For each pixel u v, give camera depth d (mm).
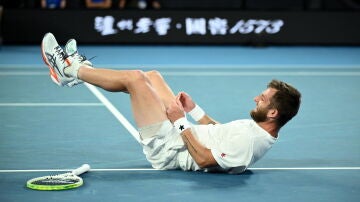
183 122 7164
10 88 13602
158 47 21969
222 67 17516
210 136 7270
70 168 7570
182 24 22453
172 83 14594
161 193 6555
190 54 20297
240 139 7090
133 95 7254
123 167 7598
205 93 13336
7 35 21797
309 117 10875
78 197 6375
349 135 9570
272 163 7875
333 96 13203
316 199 6449
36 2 22750
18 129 9641
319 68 17625
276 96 7078
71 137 9172
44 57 7785
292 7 25984
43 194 6461
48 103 11906
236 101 12469
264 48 22250
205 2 25453
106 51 20656
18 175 7223
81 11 21859
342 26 22969
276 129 7219
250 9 22609
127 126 9961
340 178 7238
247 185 6891
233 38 22625
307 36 22875
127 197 6402
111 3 23344
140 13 22234
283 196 6527
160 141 7332
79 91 13266
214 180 7055
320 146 8828
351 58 19953
